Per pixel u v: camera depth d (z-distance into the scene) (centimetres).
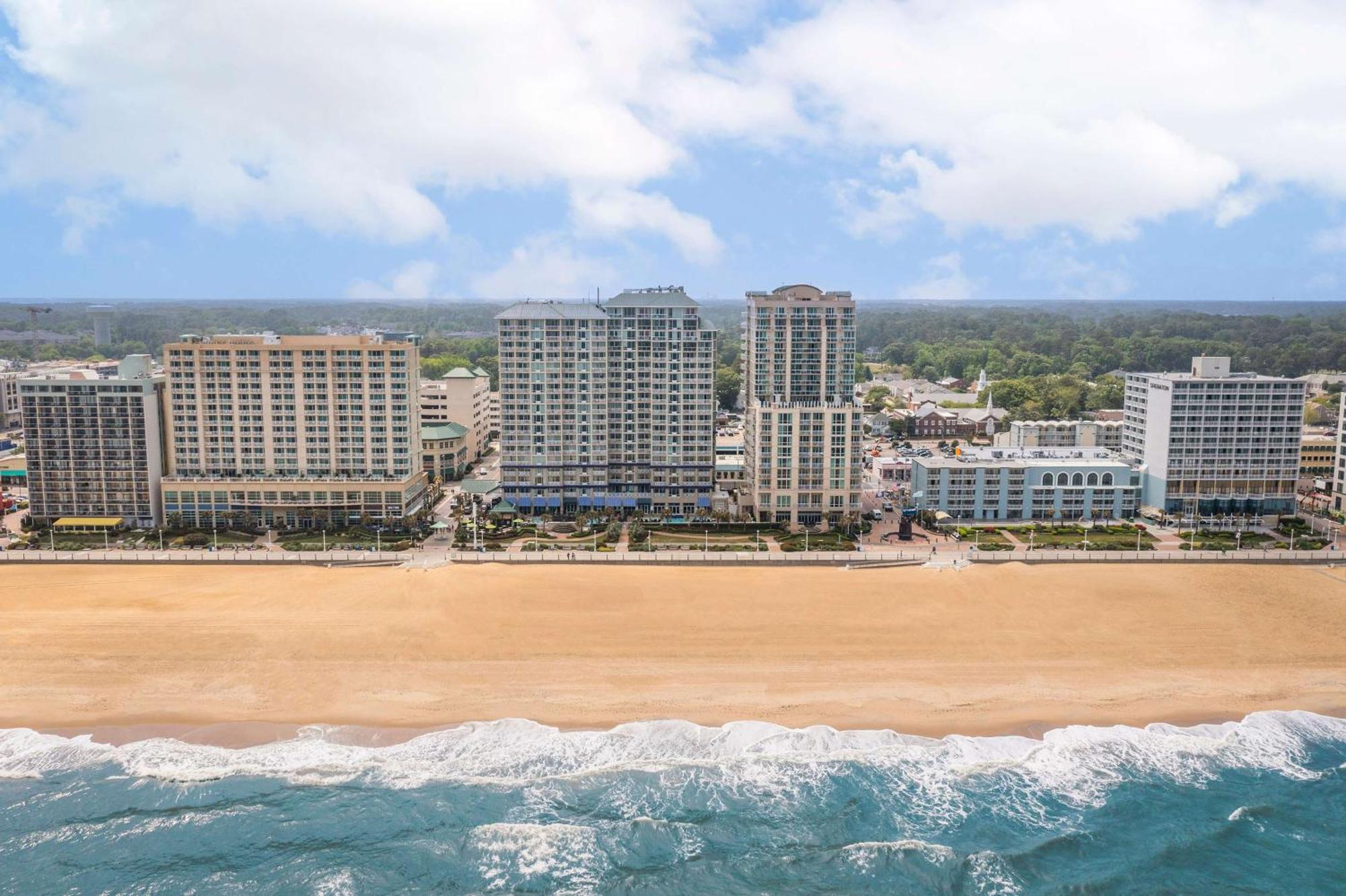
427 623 16025
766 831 11044
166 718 13300
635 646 15288
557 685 14150
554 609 16612
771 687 14138
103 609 16600
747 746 12706
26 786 11806
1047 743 12900
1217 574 18475
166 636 15550
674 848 10750
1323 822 11288
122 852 10594
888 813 11369
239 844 10756
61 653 14988
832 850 10706
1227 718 13575
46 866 10356
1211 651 15375
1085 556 19800
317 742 12762
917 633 15825
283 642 15350
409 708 13575
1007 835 11000
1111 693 14150
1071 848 10775
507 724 13162
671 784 11894
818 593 17412
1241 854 10712
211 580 18162
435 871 10325
